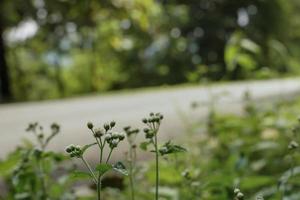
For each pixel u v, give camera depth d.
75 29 30.88
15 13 29.95
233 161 4.23
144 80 49.31
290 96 9.89
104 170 2.15
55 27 30.86
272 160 4.71
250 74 7.41
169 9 40.28
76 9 19.45
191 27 62.12
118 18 18.23
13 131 9.98
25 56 39.72
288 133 4.91
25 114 13.61
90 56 41.75
